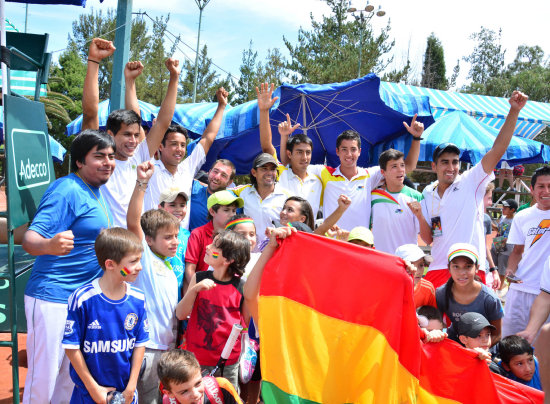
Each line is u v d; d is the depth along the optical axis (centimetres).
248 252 384
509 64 5672
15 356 346
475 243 502
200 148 575
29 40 457
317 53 3291
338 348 294
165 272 398
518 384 338
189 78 4209
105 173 359
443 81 4456
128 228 375
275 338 292
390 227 539
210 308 372
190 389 303
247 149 910
